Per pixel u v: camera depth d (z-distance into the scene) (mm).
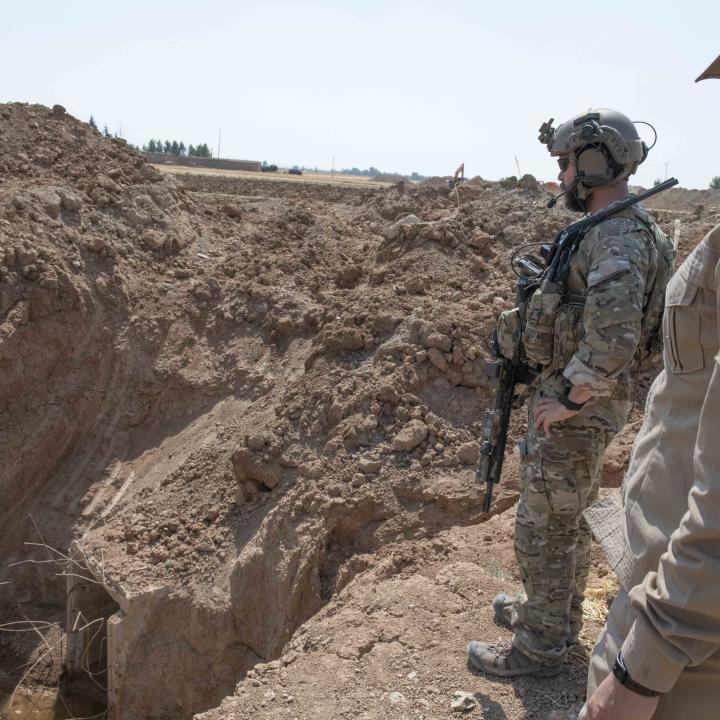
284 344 8586
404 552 5121
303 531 5656
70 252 9297
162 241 10219
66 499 8195
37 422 8445
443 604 4074
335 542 5613
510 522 5105
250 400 8227
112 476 8312
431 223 8578
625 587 1741
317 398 6629
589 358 2758
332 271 9898
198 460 7469
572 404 2850
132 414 8734
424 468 5820
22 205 9484
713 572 1410
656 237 2977
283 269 9703
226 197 17000
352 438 6125
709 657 1536
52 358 8703
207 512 6652
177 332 9180
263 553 5828
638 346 3102
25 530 8148
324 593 5402
